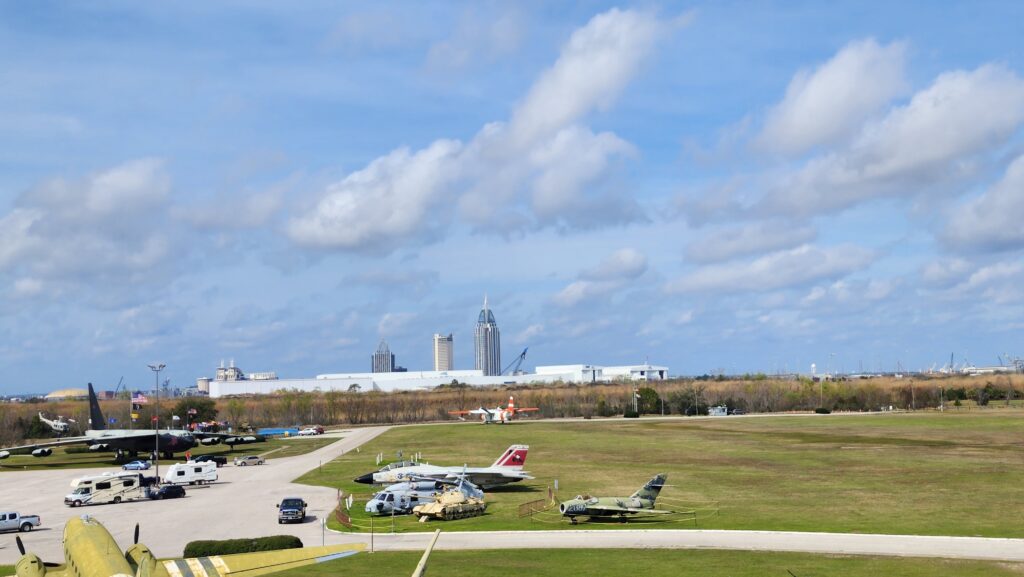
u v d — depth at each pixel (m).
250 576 25.81
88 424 189.50
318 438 172.00
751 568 46.97
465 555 51.41
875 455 110.12
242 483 94.69
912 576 45.12
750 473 93.56
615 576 45.09
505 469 84.19
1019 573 45.75
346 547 28.30
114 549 29.88
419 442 148.25
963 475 89.06
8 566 46.22
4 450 126.25
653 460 108.69
